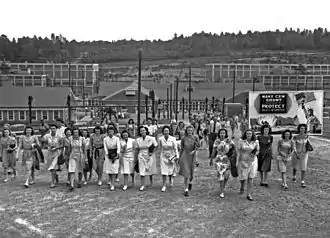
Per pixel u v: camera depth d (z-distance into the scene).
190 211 8.56
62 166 13.75
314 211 8.76
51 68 124.06
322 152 17.88
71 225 7.65
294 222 8.02
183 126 13.85
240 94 75.06
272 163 14.92
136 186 10.79
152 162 10.30
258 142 9.97
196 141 9.82
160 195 9.83
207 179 11.85
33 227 7.54
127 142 10.27
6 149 11.37
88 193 9.96
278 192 10.34
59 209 8.63
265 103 18.69
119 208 8.73
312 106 18.62
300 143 10.95
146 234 7.22
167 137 10.07
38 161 10.77
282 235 7.29
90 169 10.82
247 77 127.81
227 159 9.57
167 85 89.81
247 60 194.50
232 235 7.23
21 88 52.16
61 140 10.34
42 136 12.09
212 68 130.50
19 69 119.56
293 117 18.78
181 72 166.75
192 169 9.84
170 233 7.28
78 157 10.27
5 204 8.95
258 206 9.04
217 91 84.12
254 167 9.50
